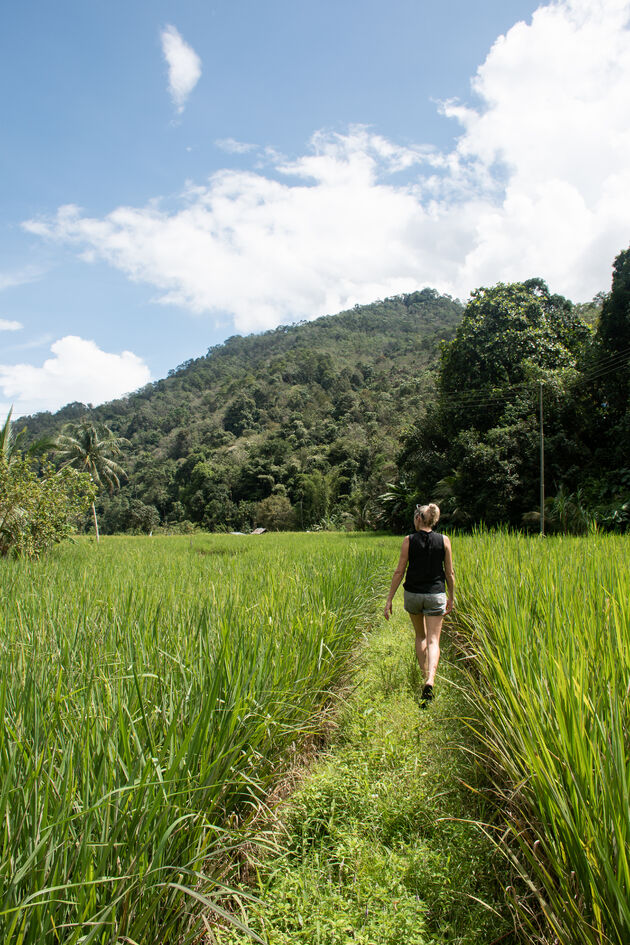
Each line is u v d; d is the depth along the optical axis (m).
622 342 24.80
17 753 1.87
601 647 3.04
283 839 2.84
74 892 1.68
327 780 3.22
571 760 2.08
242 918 2.21
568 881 1.85
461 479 27.23
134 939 1.72
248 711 2.87
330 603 5.39
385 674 5.38
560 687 2.42
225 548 21.72
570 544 9.23
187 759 2.24
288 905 2.29
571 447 24.95
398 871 2.55
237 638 3.42
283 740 3.37
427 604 5.05
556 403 26.33
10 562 10.33
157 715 2.49
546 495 25.50
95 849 1.76
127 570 8.32
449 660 6.09
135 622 3.66
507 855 2.36
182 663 3.00
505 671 3.28
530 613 4.02
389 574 11.66
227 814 2.66
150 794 1.97
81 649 3.16
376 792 3.16
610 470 24.09
